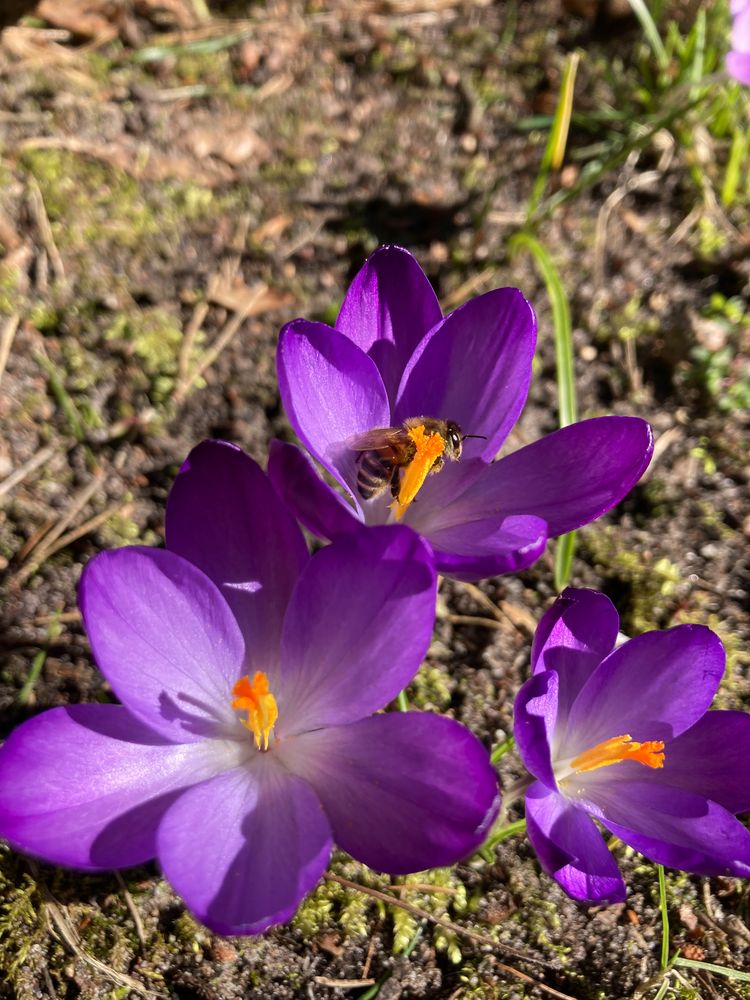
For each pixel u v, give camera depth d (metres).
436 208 0.17
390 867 0.08
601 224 0.17
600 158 0.18
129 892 0.10
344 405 0.09
